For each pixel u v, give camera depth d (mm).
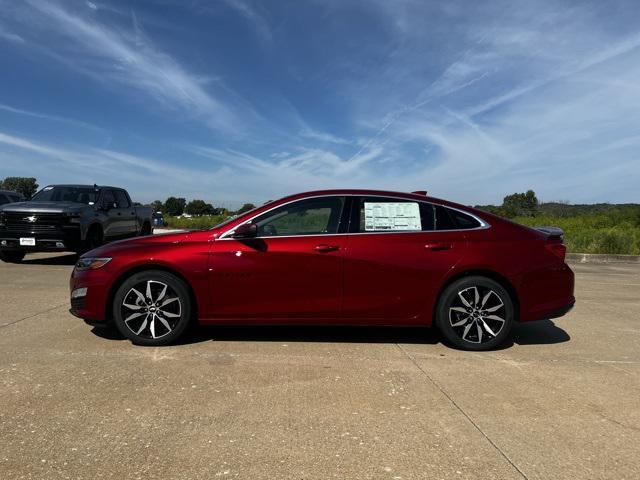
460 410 3459
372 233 4891
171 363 4348
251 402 3535
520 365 4477
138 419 3232
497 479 2600
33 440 2936
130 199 14312
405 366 4391
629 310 7156
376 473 2643
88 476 2572
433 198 5082
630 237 17281
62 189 12344
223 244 4820
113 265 4789
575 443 3000
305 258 4773
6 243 10766
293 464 2721
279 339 5188
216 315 4820
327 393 3729
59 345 4820
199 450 2854
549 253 4941
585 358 4727
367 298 4812
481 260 4809
